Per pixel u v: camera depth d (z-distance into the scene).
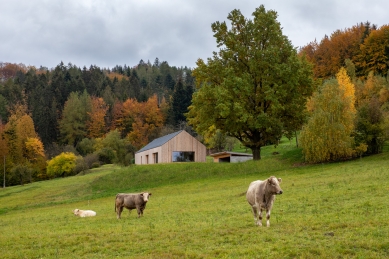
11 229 23.05
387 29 103.19
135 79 183.00
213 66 53.84
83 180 62.50
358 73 103.12
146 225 18.83
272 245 12.59
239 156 69.69
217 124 53.88
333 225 14.66
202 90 52.72
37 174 98.50
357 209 18.06
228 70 51.06
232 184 40.44
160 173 52.94
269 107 52.94
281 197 25.48
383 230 13.46
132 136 120.56
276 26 53.38
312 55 125.62
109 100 149.88
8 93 146.12
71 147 112.31
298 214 18.47
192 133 116.25
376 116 51.25
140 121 126.88
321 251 11.54
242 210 21.78
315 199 22.77
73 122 129.12
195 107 53.78
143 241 14.96
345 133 47.09
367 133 50.53
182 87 138.25
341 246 11.98
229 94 50.50
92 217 25.56
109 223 20.97
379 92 73.31
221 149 88.38
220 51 54.56
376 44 101.94
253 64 51.62
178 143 68.75
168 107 138.88
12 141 103.06
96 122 129.38
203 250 12.70
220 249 12.56
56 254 13.85
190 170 52.91
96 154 99.88
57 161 91.88
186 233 15.64
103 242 15.33
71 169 92.06
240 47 52.56
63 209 36.50
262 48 54.41
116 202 22.81
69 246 15.34
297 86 52.06
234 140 87.81
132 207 22.69
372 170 35.06
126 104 134.25
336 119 48.06
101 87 167.12
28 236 18.20
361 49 104.25
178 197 34.66
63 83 157.38
